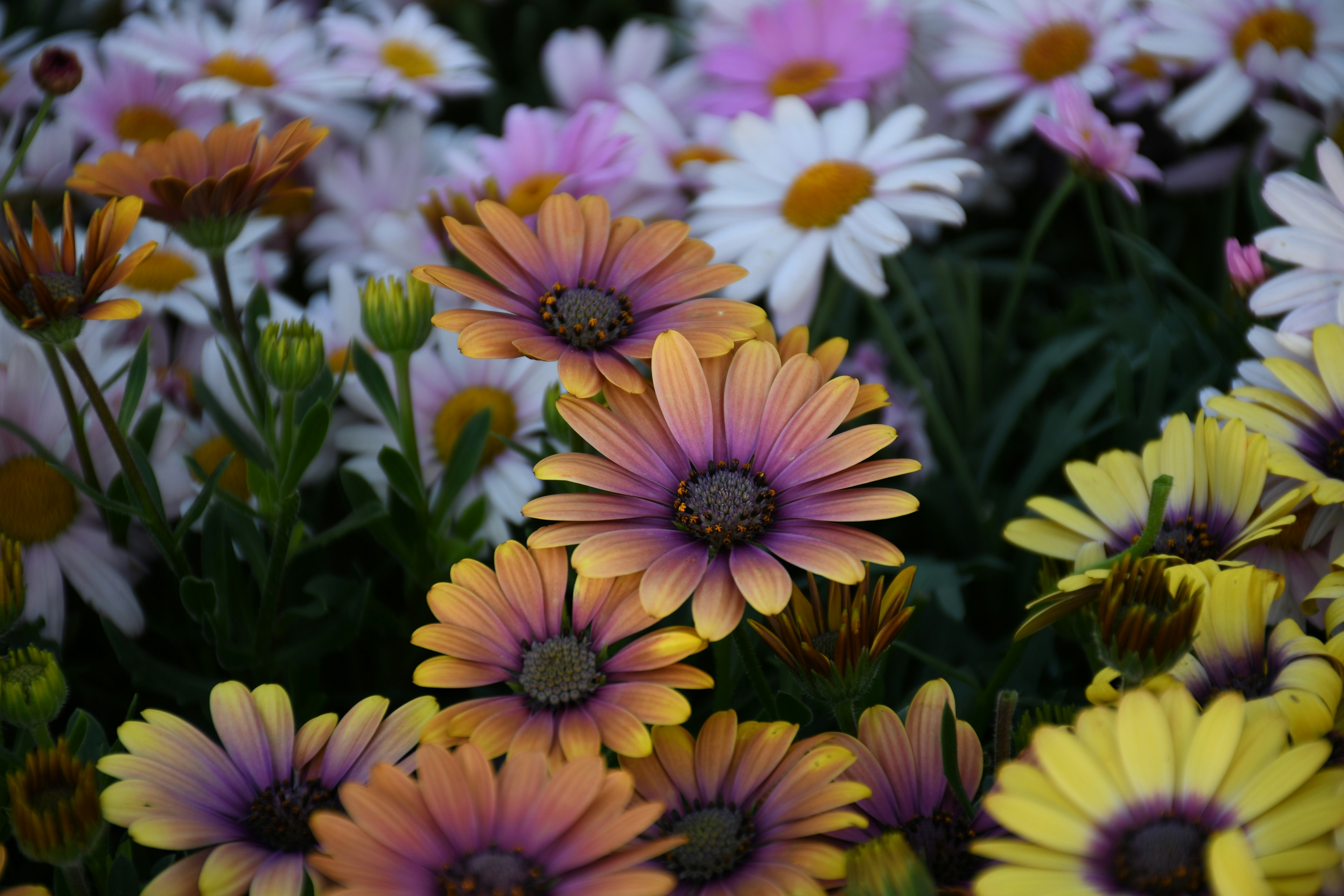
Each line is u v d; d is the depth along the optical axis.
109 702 0.59
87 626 0.61
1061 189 0.66
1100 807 0.48
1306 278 0.60
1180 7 0.69
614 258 0.55
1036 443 0.66
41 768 0.50
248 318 0.60
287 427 0.57
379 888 0.48
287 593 0.61
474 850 0.49
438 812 0.49
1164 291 0.70
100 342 0.61
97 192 0.57
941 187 0.65
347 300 0.65
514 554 0.52
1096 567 0.52
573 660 0.51
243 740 0.51
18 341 0.59
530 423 0.64
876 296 0.65
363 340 0.65
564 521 0.52
